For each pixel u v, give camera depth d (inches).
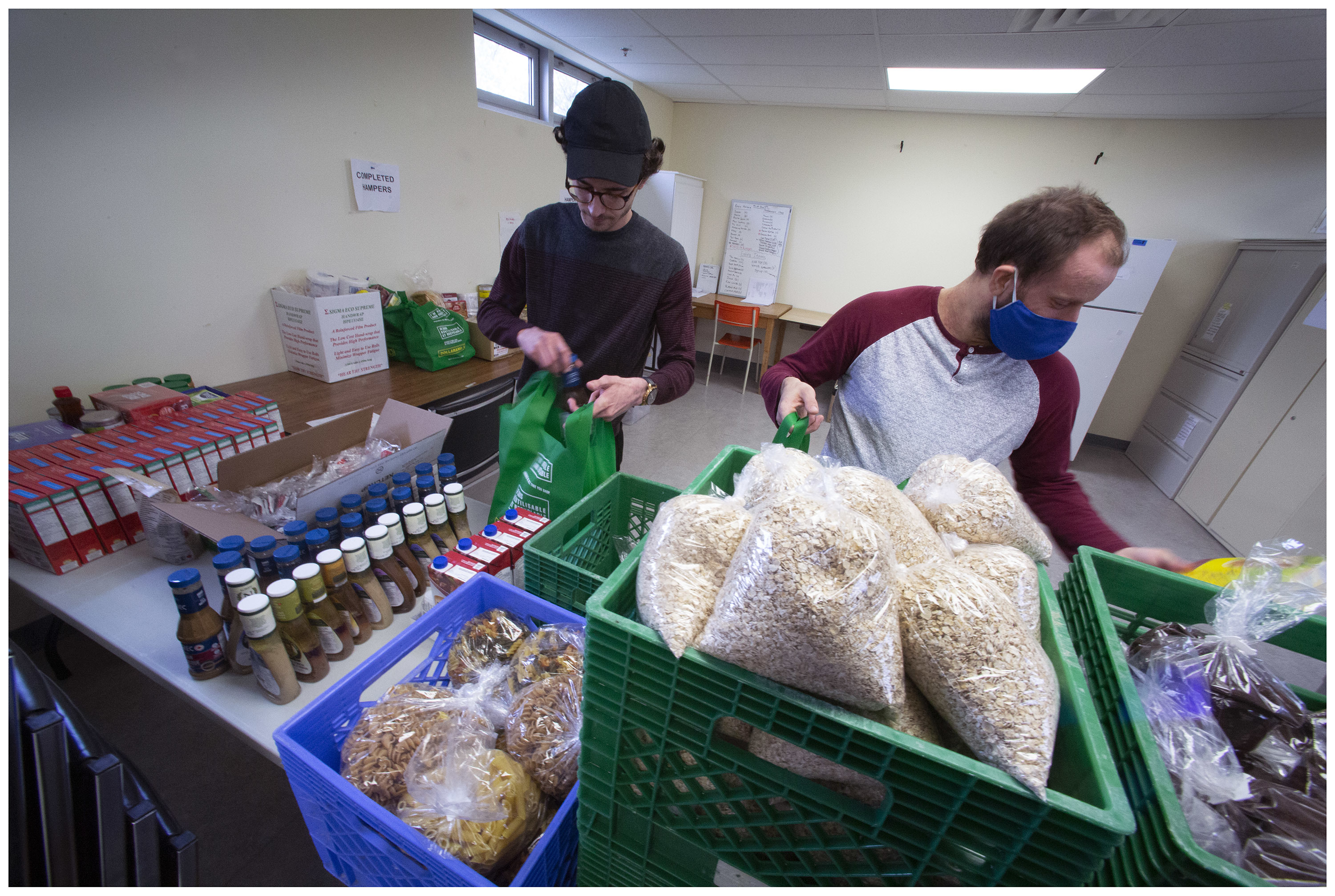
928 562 18.7
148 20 65.9
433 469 47.4
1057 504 41.9
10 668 23.1
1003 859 15.1
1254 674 22.9
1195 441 140.8
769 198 201.0
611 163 47.9
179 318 76.0
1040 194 36.9
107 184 65.6
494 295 69.1
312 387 87.4
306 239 90.7
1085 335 154.8
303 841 51.2
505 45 137.5
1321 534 106.7
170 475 47.7
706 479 28.1
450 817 25.1
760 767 17.3
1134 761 17.6
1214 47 93.6
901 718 17.0
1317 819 17.9
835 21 102.0
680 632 16.8
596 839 23.1
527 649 33.9
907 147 176.4
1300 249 121.0
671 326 63.0
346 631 35.3
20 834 21.0
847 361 50.1
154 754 57.9
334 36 86.5
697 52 135.4
